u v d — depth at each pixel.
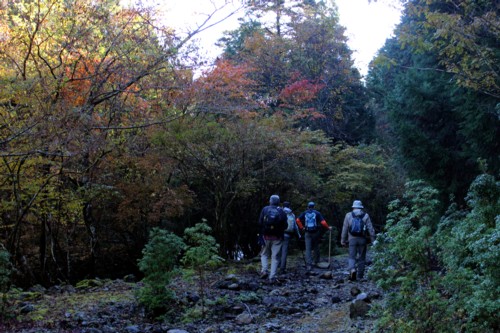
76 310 8.57
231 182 17.89
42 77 10.43
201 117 16.75
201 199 19.55
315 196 21.62
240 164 17.22
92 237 15.53
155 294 8.27
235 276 12.09
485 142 13.16
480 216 5.90
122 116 13.05
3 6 11.09
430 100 15.67
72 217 14.56
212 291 10.35
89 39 11.37
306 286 11.37
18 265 13.08
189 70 12.18
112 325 7.81
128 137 14.60
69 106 9.77
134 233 18.08
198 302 9.09
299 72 28.56
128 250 18.27
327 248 20.09
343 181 21.69
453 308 4.98
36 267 15.33
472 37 10.64
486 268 4.70
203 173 17.38
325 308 8.64
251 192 18.77
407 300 5.11
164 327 7.71
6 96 10.11
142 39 11.05
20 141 9.80
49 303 9.16
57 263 15.43
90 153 12.13
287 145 17.75
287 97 25.12
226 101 15.21
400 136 15.92
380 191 25.33
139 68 11.08
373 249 5.57
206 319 8.23
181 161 16.39
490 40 11.38
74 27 11.37
